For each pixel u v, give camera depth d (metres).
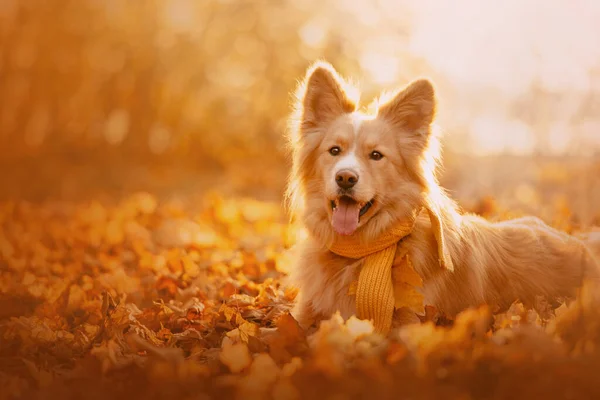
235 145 25.98
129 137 28.19
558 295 6.13
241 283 7.52
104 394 4.23
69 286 7.56
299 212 6.24
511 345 4.35
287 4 23.50
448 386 3.92
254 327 5.45
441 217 5.76
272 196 18.84
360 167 5.59
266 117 24.83
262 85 24.30
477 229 6.10
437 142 5.98
